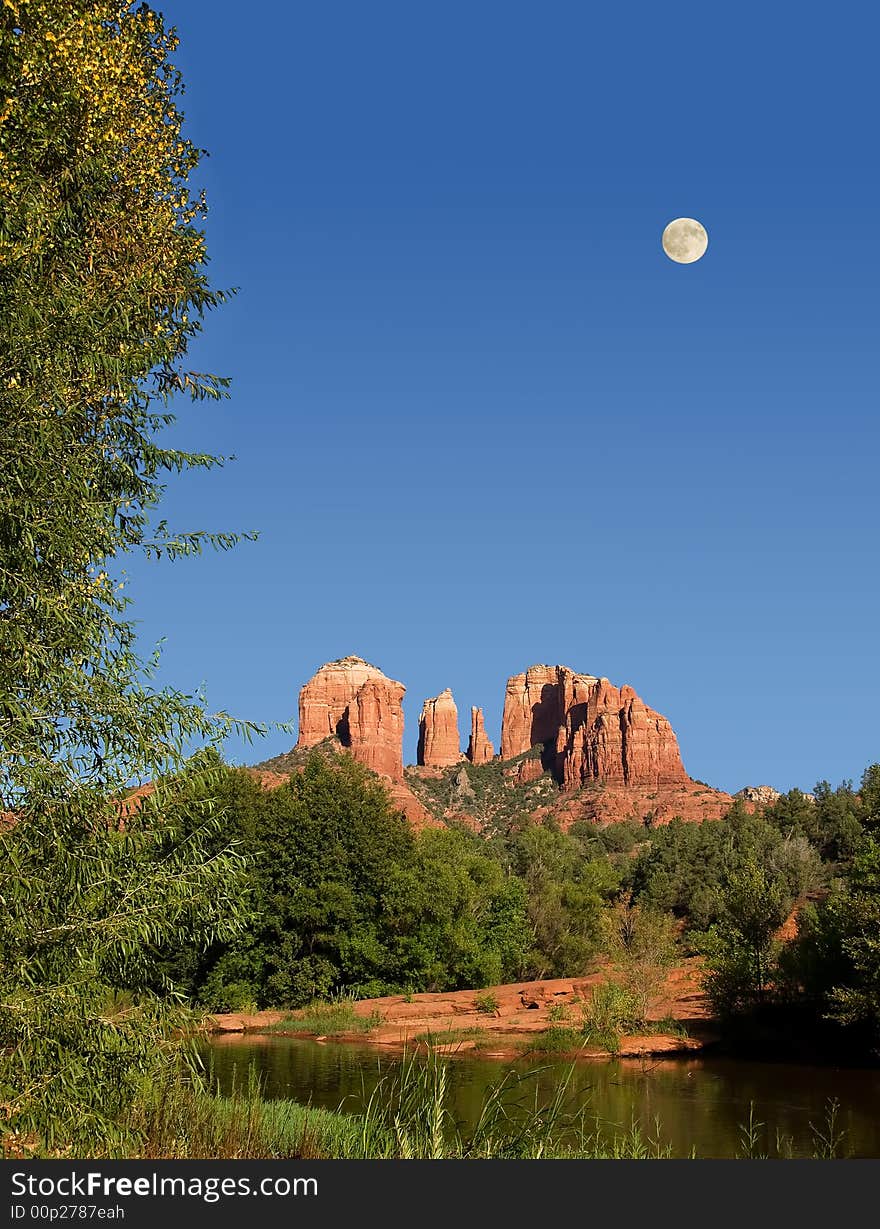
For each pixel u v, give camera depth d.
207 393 14.17
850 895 37.00
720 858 87.88
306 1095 23.52
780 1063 33.00
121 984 10.38
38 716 9.48
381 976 52.72
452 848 62.34
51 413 10.58
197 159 18.11
